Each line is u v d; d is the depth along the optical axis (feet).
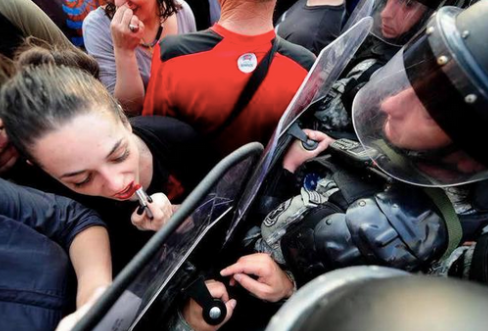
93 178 2.26
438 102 1.78
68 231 2.50
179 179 3.10
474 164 1.86
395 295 1.23
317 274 2.32
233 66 2.96
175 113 3.30
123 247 2.98
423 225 2.05
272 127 3.34
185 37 3.07
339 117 3.55
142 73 4.45
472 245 2.46
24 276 2.08
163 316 2.54
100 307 1.47
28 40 2.88
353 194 2.37
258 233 2.98
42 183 2.94
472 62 1.70
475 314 1.10
